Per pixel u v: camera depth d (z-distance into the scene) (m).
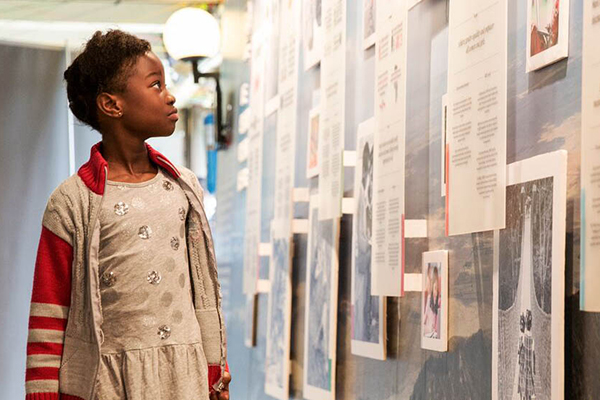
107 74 2.60
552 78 2.64
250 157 6.48
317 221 4.82
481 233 3.10
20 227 8.27
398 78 3.63
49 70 8.42
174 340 2.52
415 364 3.65
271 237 5.87
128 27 8.58
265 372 6.11
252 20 6.66
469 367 3.16
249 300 6.63
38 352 2.53
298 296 5.31
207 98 10.89
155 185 2.61
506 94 2.85
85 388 2.48
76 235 2.53
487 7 2.88
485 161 2.89
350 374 4.39
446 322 3.33
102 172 2.54
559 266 2.51
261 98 6.16
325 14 4.57
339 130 4.31
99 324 2.47
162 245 2.55
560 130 2.60
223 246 7.84
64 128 8.42
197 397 2.52
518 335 2.74
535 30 2.72
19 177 8.29
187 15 7.71
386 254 3.72
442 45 3.46
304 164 5.23
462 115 3.04
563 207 2.52
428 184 3.58
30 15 8.20
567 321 2.52
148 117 2.61
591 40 2.34
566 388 2.51
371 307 4.02
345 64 4.55
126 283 2.50
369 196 4.06
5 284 8.20
